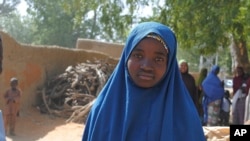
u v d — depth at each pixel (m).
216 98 10.27
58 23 42.12
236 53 13.33
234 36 11.71
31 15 42.66
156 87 2.20
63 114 12.69
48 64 14.19
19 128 11.02
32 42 47.97
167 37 2.15
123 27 13.67
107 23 13.73
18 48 12.52
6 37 11.87
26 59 12.97
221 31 10.76
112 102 2.22
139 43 2.15
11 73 12.18
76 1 14.26
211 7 10.87
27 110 12.88
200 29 11.27
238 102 10.00
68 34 42.41
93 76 13.53
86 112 12.16
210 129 5.04
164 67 2.16
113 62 16.34
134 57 2.17
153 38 2.14
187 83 9.16
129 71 2.18
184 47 12.15
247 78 10.53
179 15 11.84
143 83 2.15
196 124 2.19
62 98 13.42
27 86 13.05
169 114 2.14
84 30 42.16
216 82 10.34
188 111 2.18
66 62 15.04
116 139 2.16
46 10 42.03
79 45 20.20
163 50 2.15
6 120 10.27
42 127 11.32
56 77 13.98
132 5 13.45
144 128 2.14
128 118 2.14
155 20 12.86
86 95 12.96
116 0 13.70
